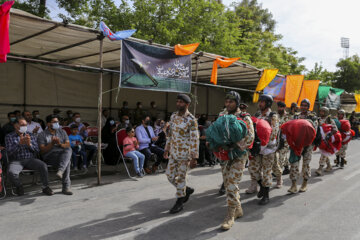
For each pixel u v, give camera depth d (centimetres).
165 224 375
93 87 1124
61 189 533
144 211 423
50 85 1012
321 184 606
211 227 367
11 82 925
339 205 463
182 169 407
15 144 491
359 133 1855
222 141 344
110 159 728
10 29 550
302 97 1078
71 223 373
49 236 333
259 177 484
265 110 472
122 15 1283
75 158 689
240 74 1027
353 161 936
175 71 648
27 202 454
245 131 349
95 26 1320
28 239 324
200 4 1420
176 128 404
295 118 556
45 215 399
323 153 689
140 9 1287
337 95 1330
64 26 498
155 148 699
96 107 1137
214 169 749
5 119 918
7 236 330
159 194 513
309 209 441
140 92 1267
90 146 715
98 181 573
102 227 362
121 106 1205
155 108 1212
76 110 1081
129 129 652
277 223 383
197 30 1380
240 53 1554
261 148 439
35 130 636
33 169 498
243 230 358
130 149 645
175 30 1286
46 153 516
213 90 1571
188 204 461
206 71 1005
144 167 679
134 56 571
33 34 587
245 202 472
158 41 1275
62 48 718
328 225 379
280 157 572
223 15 1516
